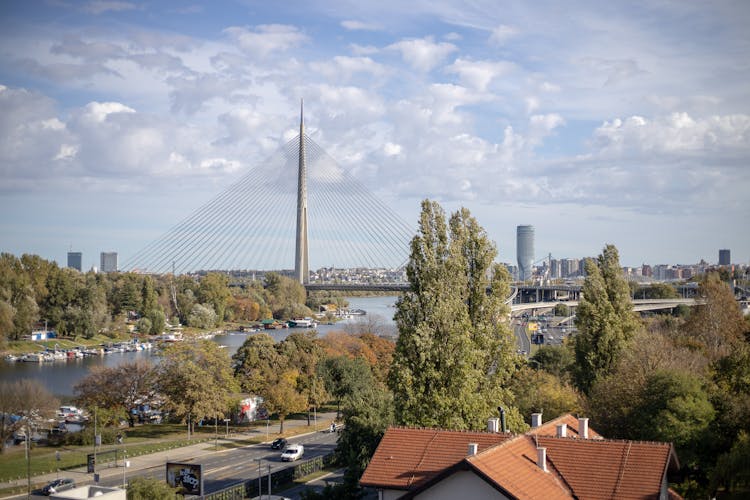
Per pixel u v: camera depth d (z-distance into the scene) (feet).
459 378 216.74
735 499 201.05
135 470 317.42
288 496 272.10
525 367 355.56
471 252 244.63
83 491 183.21
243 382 466.70
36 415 380.78
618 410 254.88
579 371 329.72
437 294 225.76
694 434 225.35
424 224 235.40
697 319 446.60
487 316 241.96
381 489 147.23
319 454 359.25
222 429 431.02
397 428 163.32
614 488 139.03
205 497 254.47
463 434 157.58
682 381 246.47
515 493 129.49
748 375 270.26
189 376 397.60
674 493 164.96
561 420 186.60
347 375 487.61
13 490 280.92
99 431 383.45
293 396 425.28
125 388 426.92
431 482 136.56
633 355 300.61
